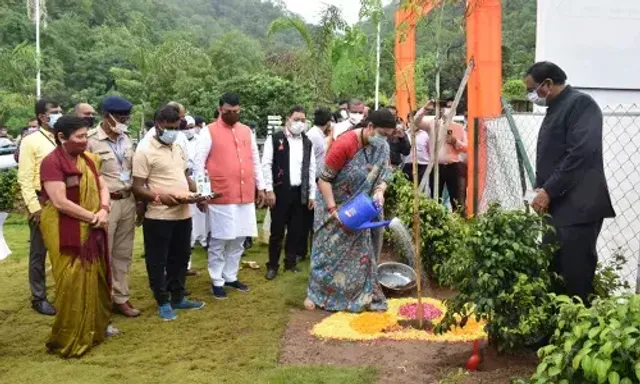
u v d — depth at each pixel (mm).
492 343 4129
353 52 6777
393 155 8898
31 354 4617
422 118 8352
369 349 4496
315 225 5582
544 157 4199
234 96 5965
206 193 5469
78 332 4559
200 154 5867
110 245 5387
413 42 6223
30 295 6246
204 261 7641
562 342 2836
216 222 5918
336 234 5438
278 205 6746
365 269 5477
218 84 23156
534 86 4184
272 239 6773
